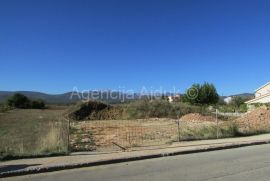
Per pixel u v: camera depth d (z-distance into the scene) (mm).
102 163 13766
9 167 12680
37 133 27734
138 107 49250
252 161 13383
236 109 62188
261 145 18641
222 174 11094
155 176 11102
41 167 12578
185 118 39906
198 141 19609
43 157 14898
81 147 18266
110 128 30688
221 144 17969
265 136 21703
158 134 24328
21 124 38656
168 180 10461
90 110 48875
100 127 31781
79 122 39406
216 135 21281
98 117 47688
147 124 33844
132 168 12695
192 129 23016
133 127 30547
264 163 12883
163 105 49562
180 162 13656
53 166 12758
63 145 16750
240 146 18188
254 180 10188
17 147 16984
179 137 20141
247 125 25609
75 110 48250
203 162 13484
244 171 11461
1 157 14359
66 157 14781
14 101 105125
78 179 11117
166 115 47625
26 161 13914
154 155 15148
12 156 14617
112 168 12859
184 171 11758
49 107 110812
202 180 10344
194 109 49688
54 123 36031
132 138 22219
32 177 11664
